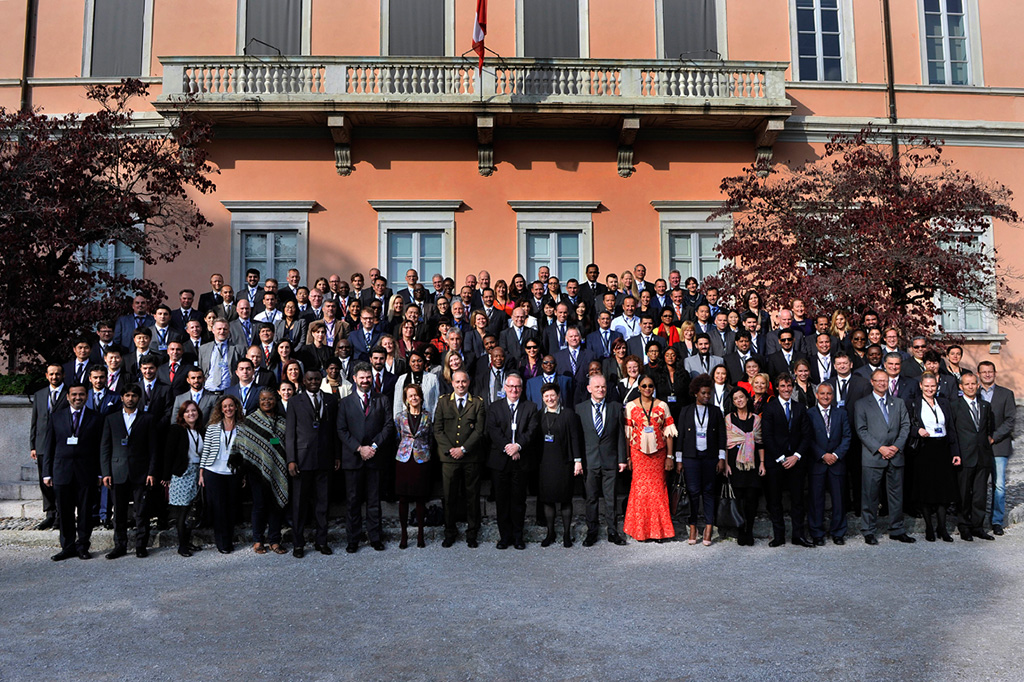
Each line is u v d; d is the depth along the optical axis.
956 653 4.65
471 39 14.83
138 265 14.09
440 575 6.66
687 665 4.50
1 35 14.62
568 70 13.84
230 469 7.57
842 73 15.27
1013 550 7.50
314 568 6.94
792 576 6.55
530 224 14.44
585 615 5.48
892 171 11.27
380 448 7.75
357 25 14.71
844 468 7.93
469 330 9.72
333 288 11.61
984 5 15.66
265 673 4.45
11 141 10.28
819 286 10.50
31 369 10.91
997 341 14.96
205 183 11.93
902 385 8.47
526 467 7.78
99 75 14.60
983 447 8.00
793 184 12.60
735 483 7.79
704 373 8.98
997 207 10.89
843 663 4.51
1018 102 15.48
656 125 14.31
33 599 6.02
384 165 14.37
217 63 13.50
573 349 9.47
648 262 14.54
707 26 15.10
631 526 8.00
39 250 10.25
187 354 9.12
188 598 6.01
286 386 7.95
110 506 8.47
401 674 4.40
